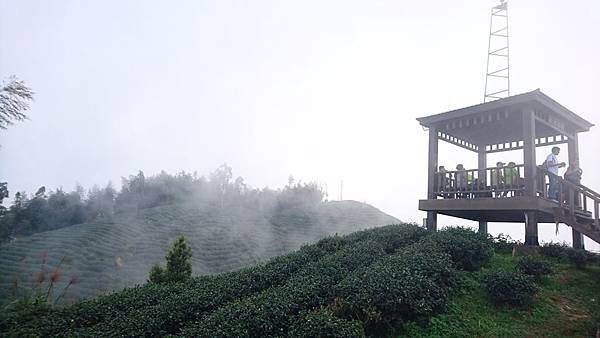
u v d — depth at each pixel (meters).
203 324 6.52
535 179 10.48
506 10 14.86
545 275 8.47
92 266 28.80
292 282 8.35
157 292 9.99
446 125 12.94
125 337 6.97
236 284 9.41
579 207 11.33
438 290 7.08
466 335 6.17
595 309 6.94
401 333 6.32
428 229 12.32
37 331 7.88
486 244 9.66
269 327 6.10
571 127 12.80
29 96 14.17
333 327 5.36
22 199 52.72
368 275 7.40
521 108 11.09
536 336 6.09
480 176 15.01
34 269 26.94
